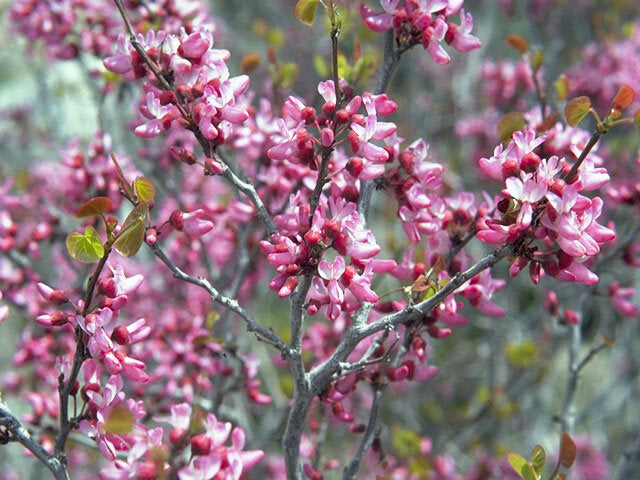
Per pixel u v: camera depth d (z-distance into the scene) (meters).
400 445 0.63
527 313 0.98
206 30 0.45
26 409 0.82
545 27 1.09
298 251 0.41
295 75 0.59
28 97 1.08
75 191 0.56
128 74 0.45
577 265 0.40
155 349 0.59
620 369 0.95
